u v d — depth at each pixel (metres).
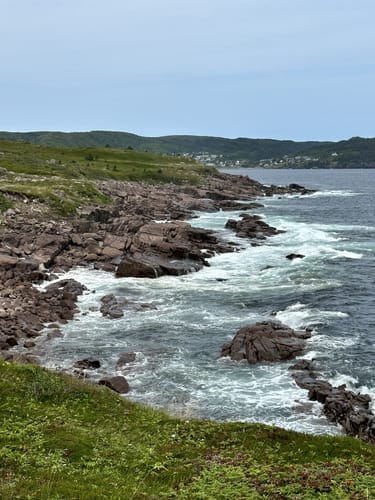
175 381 25.34
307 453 15.63
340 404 21.69
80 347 29.77
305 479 12.91
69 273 47.22
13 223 57.09
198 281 44.97
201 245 58.28
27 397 18.53
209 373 26.30
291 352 28.09
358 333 31.42
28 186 73.56
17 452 13.64
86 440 15.22
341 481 12.68
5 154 113.12
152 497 11.64
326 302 38.16
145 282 44.53
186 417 20.89
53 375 21.22
